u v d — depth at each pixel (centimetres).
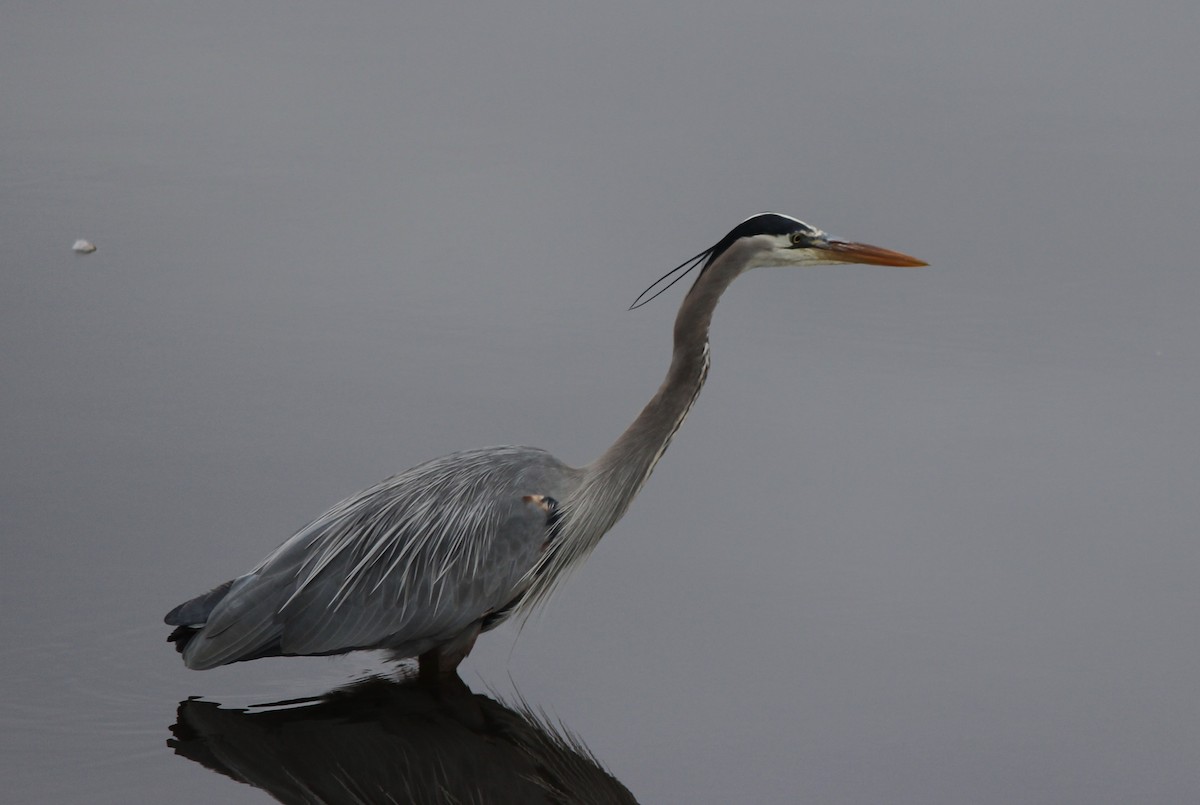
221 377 1508
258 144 2012
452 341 1599
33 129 2033
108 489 1311
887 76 2212
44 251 1731
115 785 990
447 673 1158
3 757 1009
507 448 1212
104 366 1514
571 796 1005
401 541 1125
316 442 1402
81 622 1146
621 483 1217
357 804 984
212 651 1078
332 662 1174
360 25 2377
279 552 1120
